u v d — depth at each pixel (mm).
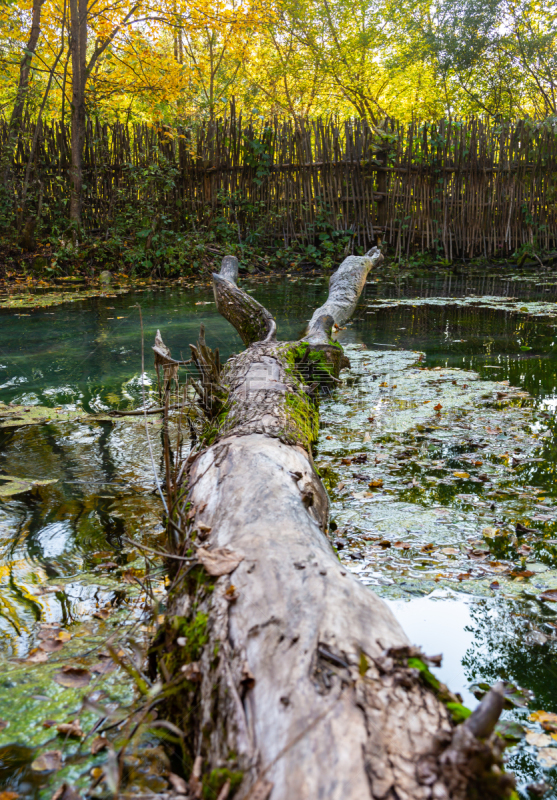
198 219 11188
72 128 10414
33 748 1249
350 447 3135
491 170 11383
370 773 843
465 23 16641
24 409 3707
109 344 5430
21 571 1985
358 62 18594
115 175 11039
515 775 1222
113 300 7902
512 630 1698
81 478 2727
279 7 16375
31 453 3025
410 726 933
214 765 1015
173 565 1813
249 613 1226
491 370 4609
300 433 2611
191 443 3141
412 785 833
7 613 1749
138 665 1349
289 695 995
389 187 11492
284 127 11164
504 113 17641
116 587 1888
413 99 20828
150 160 10812
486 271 10852
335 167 11266
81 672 1480
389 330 6172
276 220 11414
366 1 17453
